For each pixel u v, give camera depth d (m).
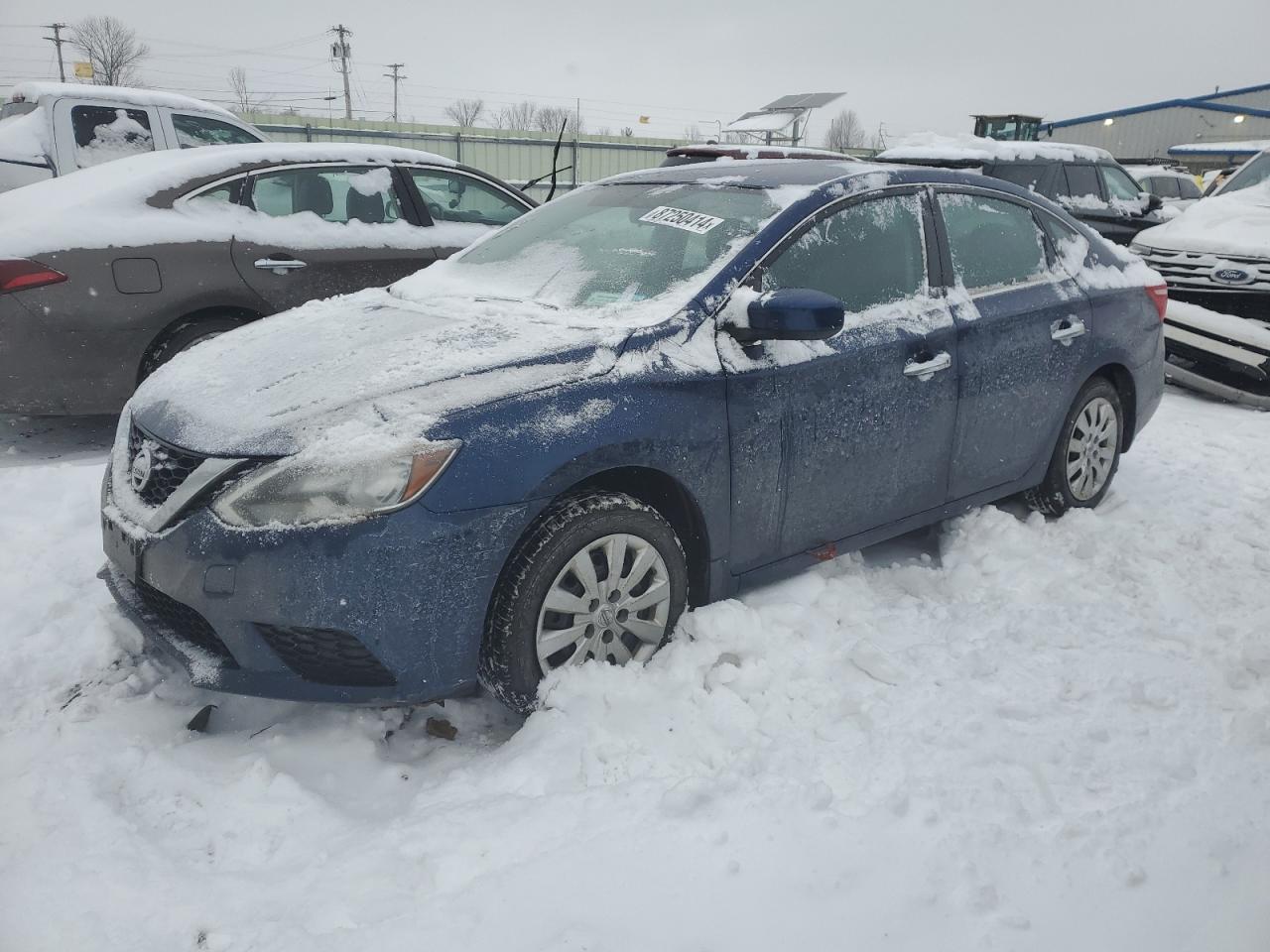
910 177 3.64
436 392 2.56
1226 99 46.50
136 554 2.56
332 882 2.07
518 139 25.64
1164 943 1.96
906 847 2.18
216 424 2.57
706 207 3.41
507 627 2.55
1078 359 4.07
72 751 2.51
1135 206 10.76
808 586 3.32
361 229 5.53
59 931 1.93
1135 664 2.99
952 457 3.64
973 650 3.07
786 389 3.04
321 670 2.45
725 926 1.95
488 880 2.04
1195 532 4.10
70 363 4.63
